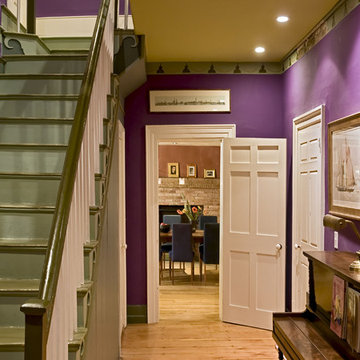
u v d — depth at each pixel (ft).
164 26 12.08
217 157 31.96
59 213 5.60
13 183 8.78
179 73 16.10
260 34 12.81
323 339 8.26
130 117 16.21
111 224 10.57
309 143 12.84
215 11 10.93
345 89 10.08
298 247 13.94
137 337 14.61
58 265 5.11
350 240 9.79
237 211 15.74
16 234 8.41
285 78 15.60
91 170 8.02
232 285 15.94
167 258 29.14
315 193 12.21
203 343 13.98
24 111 10.48
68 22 16.43
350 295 7.09
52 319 5.15
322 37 11.62
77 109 7.09
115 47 12.79
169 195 31.86
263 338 14.40
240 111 16.11
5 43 12.32
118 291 12.28
